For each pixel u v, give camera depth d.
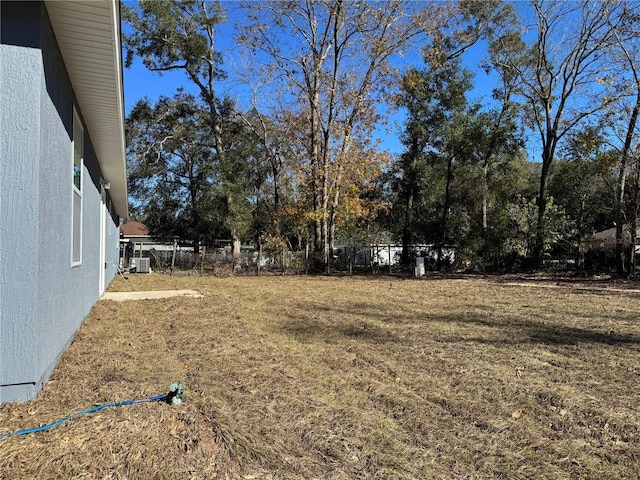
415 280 18.55
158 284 14.40
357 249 25.95
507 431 3.26
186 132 28.09
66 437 2.63
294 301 10.63
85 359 4.59
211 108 27.52
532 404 3.79
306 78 23.84
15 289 3.32
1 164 3.28
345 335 6.52
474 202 29.80
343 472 2.65
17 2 3.36
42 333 3.55
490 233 23.78
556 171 26.39
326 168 23.00
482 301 10.90
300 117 25.55
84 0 3.53
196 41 25.41
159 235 32.34
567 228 23.17
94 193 8.32
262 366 4.69
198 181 29.89
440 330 6.98
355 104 23.03
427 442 3.07
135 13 24.53
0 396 3.29
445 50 25.45
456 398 3.89
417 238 29.30
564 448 3.01
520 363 5.09
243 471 2.58
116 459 2.48
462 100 25.98
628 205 19.12
